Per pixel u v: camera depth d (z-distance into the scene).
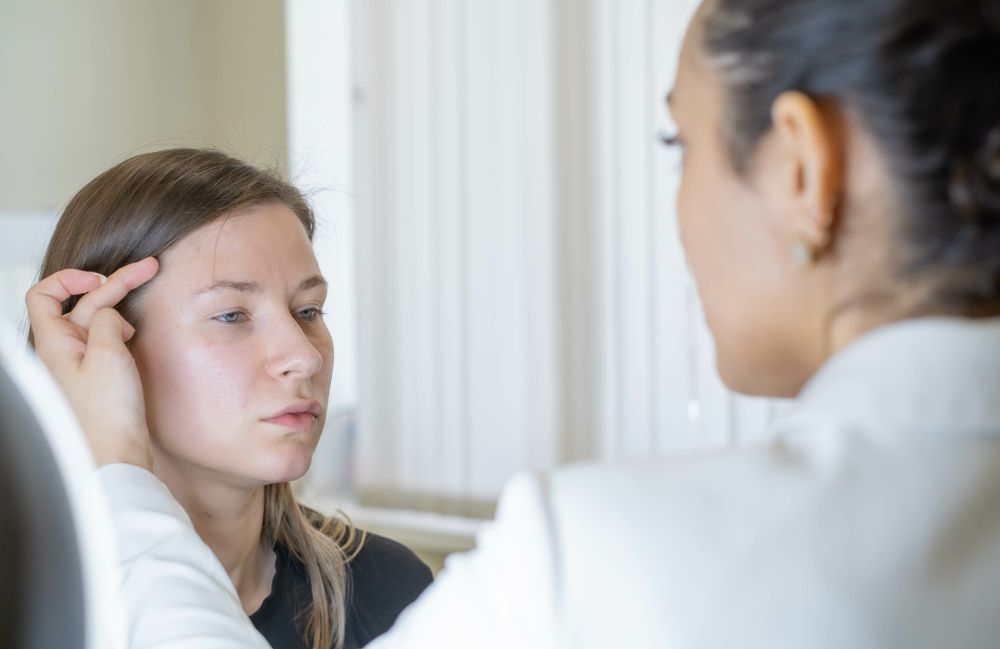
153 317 0.91
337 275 2.69
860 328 0.47
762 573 0.43
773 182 0.48
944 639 0.41
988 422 0.44
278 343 0.92
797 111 0.46
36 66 2.36
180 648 0.64
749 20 0.48
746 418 2.29
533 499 0.47
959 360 0.45
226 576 0.71
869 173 0.45
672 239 2.34
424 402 2.62
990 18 0.43
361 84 2.63
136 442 0.81
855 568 0.42
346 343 2.71
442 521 2.60
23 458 0.29
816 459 0.46
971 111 0.43
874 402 0.46
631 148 2.37
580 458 2.46
